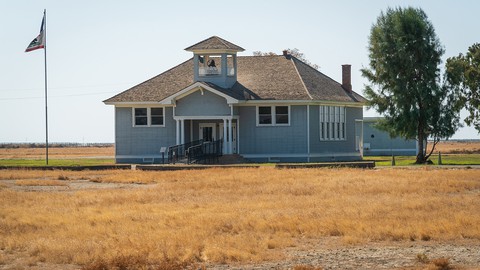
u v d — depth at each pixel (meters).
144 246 23.72
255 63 83.31
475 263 21.31
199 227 27.73
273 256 22.78
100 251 23.33
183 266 21.47
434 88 72.69
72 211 33.59
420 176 49.72
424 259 21.73
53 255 23.06
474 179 47.06
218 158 73.75
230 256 22.58
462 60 93.31
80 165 70.88
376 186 42.81
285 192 40.88
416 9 74.50
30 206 35.94
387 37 74.31
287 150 76.19
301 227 27.52
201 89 75.25
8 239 25.92
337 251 23.69
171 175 55.22
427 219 28.98
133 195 40.12
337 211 31.70
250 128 76.75
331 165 62.94
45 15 76.50
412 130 73.06
